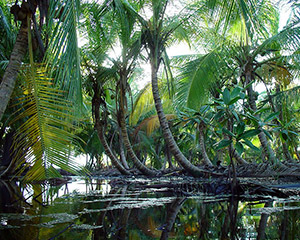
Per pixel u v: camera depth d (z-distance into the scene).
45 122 3.55
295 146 8.64
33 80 3.45
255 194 3.78
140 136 15.14
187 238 1.71
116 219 2.17
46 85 3.68
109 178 8.79
